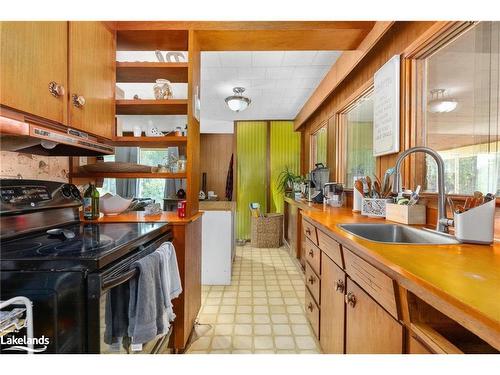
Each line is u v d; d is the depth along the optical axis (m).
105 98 1.83
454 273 0.73
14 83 1.08
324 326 1.69
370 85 2.34
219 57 2.82
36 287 0.88
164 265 1.27
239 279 3.28
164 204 3.85
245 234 5.57
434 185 1.67
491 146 1.32
